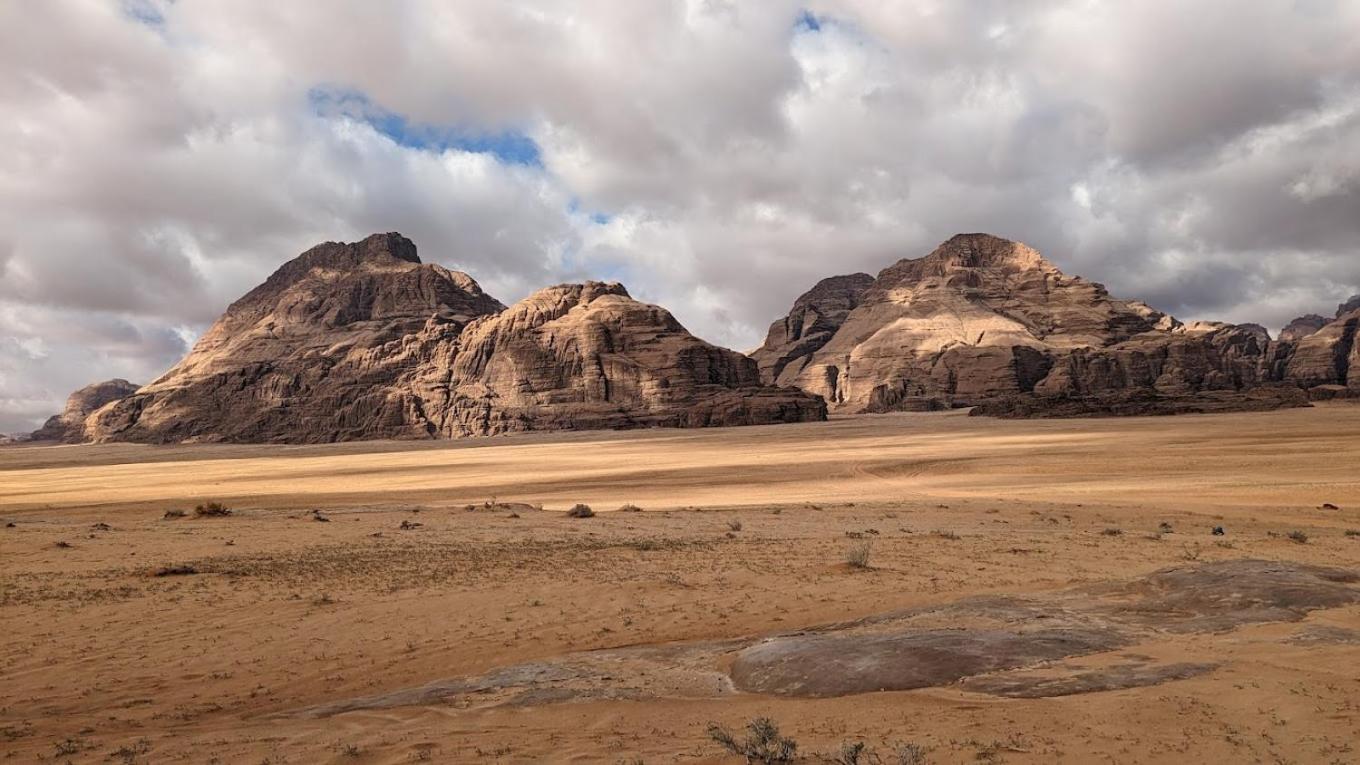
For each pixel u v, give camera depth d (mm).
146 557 34281
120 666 18344
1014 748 10492
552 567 29953
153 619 22422
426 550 35344
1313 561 28406
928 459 108188
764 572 27922
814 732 11922
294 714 14711
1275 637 15430
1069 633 16578
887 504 56656
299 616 22656
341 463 168875
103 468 196625
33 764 12188
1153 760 9891
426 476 116312
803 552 32375
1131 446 117312
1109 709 11734
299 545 37781
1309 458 84500
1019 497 61531
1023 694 12906
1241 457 89688
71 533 43625
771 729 11070
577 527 44594
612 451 177875
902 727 11766
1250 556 29812
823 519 47219
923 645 15742
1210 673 13320
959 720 11820
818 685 14461
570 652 18938
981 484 75875
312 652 19344
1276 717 11031
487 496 77812
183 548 36969
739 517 49156
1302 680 12523
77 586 27219
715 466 114312
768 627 20719
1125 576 25875
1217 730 10719
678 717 13266
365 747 12211
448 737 12625
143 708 15602
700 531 41844
